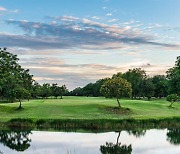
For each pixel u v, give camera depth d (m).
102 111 80.06
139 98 173.12
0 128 61.56
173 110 93.38
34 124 62.72
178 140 47.88
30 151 39.47
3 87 93.31
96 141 47.19
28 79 118.19
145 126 62.62
